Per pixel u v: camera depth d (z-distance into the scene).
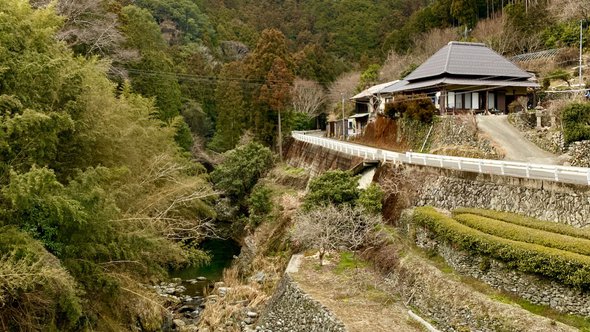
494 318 11.48
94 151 12.06
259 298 17.30
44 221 9.15
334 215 17.81
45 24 12.36
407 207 18.48
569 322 10.63
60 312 9.66
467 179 16.88
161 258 14.02
